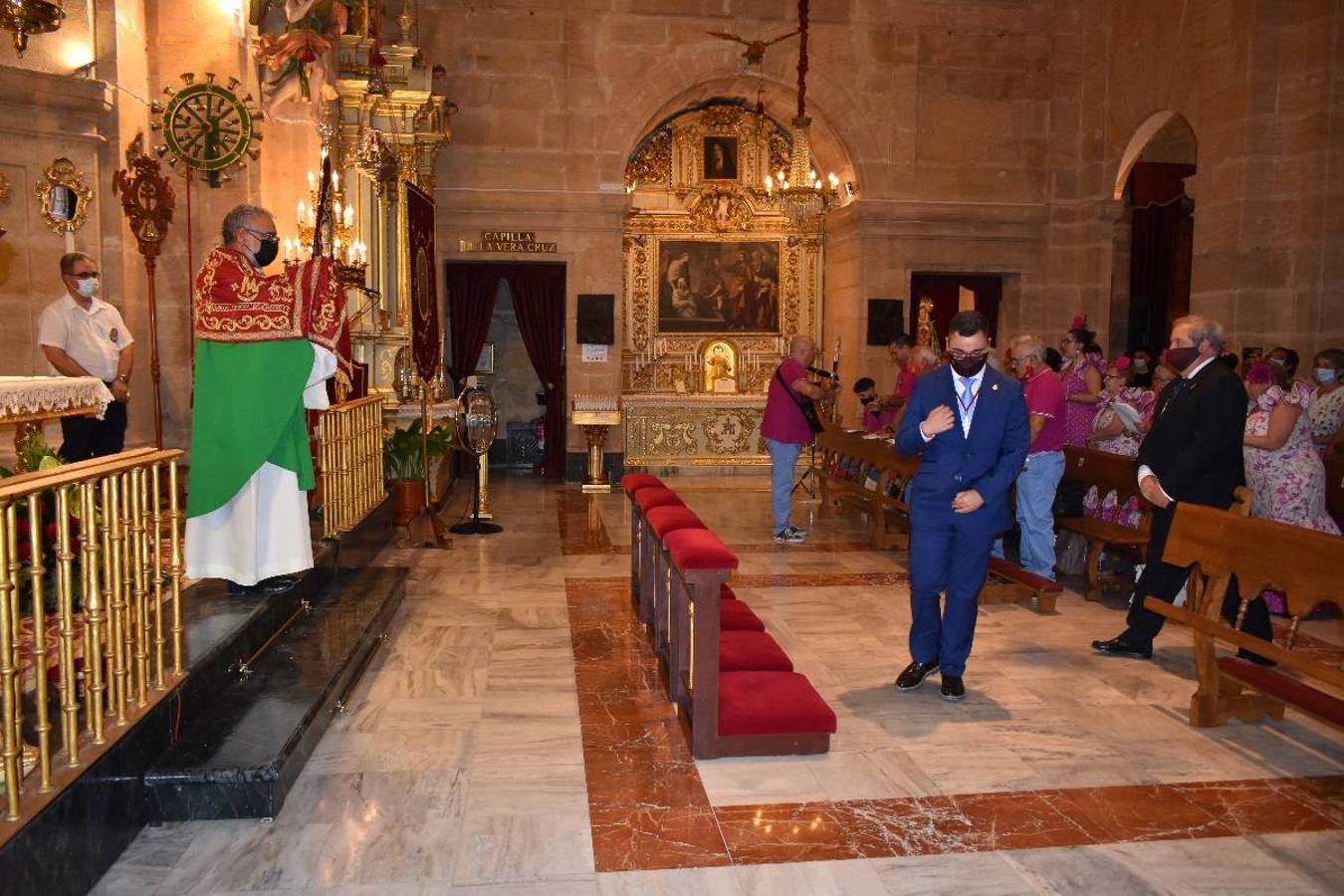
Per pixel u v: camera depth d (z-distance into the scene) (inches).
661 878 125.6
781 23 527.2
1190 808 146.1
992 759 163.3
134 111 302.4
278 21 349.7
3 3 186.9
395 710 182.9
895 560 321.1
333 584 241.8
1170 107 470.6
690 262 591.2
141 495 135.4
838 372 572.1
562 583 285.3
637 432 551.5
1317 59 395.5
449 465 473.1
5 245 276.4
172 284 324.2
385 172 371.6
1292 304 406.9
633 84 522.3
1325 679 148.2
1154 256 587.5
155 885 121.3
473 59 513.0
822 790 151.0
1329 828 140.5
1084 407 334.6
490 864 128.2
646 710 184.9
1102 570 301.3
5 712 101.5
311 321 177.2
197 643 163.3
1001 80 548.1
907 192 545.6
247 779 137.9
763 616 251.9
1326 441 320.2
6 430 267.3
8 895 98.7
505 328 583.2
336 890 121.4
